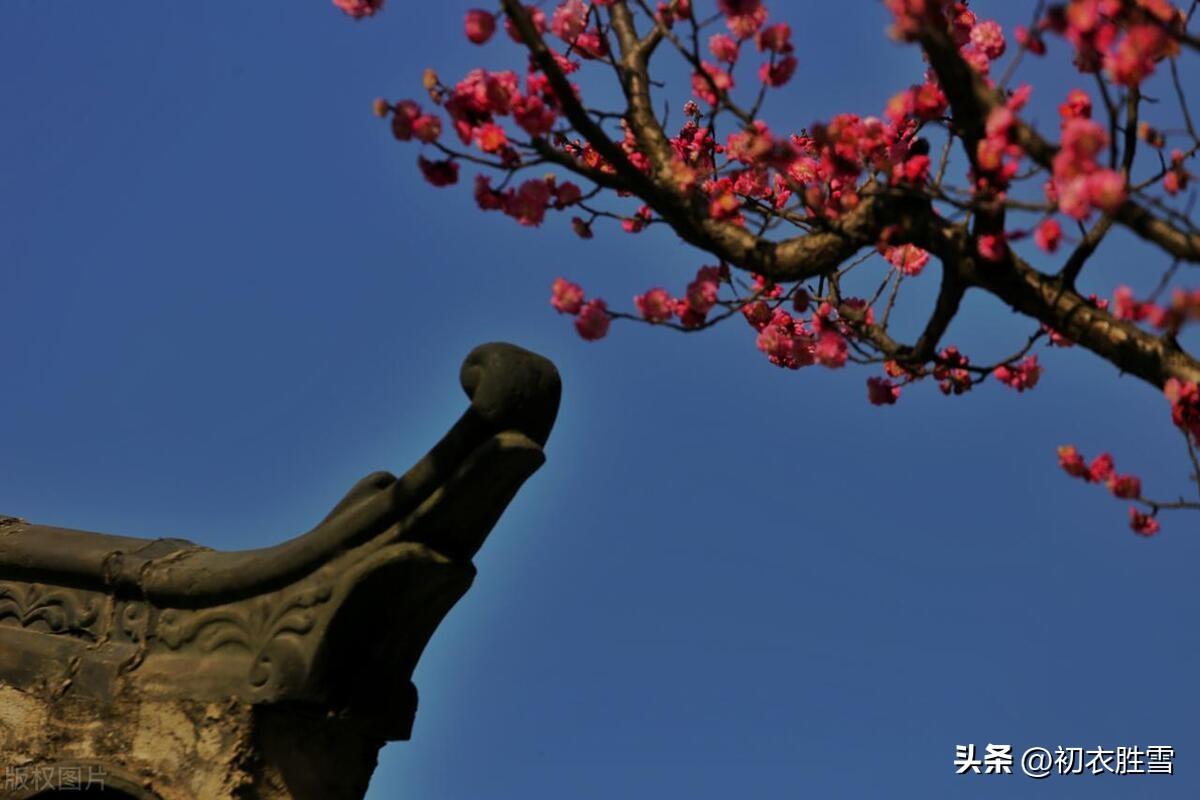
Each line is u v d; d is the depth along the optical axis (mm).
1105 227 5148
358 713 7410
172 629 7586
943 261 5328
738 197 6242
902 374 6586
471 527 7324
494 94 5379
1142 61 4594
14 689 7703
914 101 5445
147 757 7371
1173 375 5145
